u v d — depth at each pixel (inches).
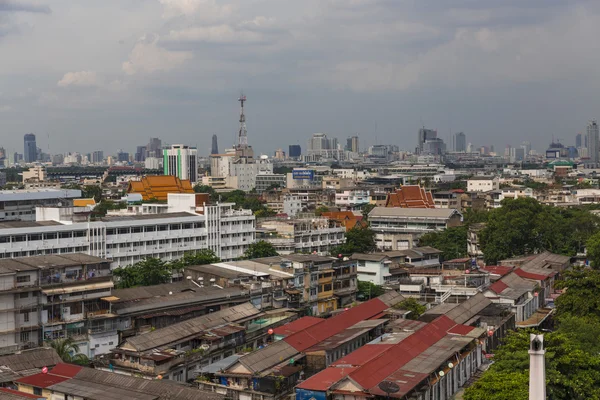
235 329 4276.6
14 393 3041.3
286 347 3949.3
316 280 5802.2
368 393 3169.3
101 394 3142.2
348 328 4566.9
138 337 3897.6
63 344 3932.1
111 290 4672.7
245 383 3499.0
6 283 4035.4
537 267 6589.6
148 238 6776.6
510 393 2883.9
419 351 3895.2
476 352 4269.2
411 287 5876.0
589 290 4660.4
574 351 3321.9
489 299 5290.4
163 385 3228.3
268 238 7790.4
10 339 4023.1
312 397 3240.7
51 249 6013.8
